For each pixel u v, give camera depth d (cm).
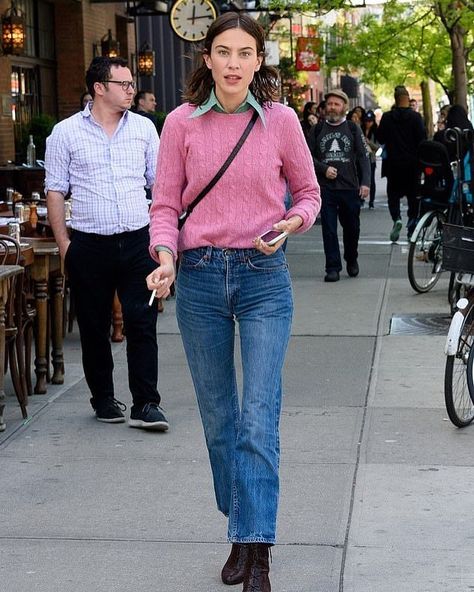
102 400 745
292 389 830
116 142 718
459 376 720
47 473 641
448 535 541
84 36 1944
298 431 720
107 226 712
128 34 2247
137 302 719
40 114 1822
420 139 1666
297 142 455
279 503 586
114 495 602
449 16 2112
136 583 489
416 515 568
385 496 597
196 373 471
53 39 1942
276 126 452
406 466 647
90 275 721
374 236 1823
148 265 717
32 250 792
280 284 457
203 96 454
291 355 942
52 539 540
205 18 1891
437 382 847
